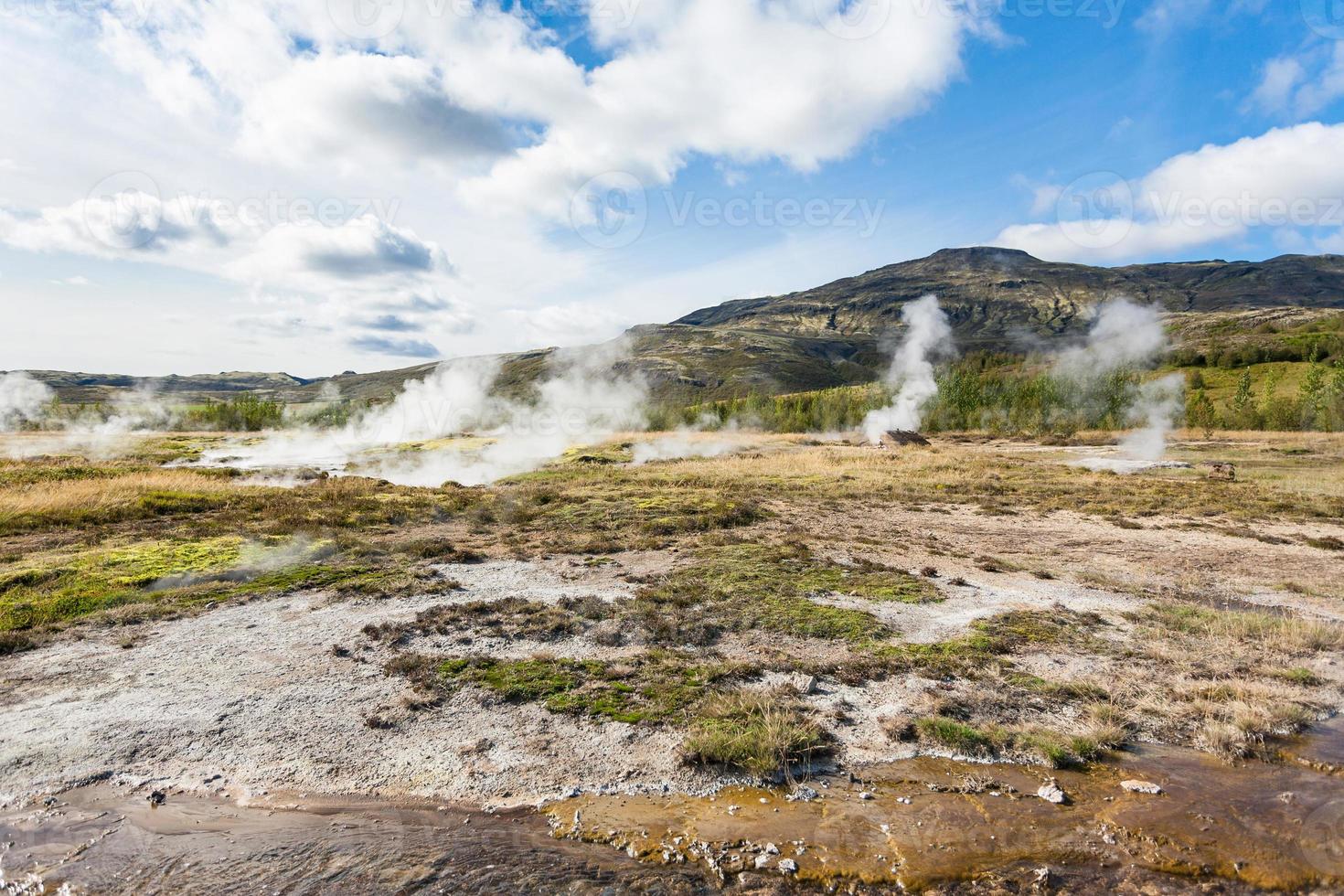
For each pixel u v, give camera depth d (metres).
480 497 21.84
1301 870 4.31
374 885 4.15
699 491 24.05
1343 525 18.70
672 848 4.56
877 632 8.86
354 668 7.42
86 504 17.28
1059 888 4.18
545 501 21.05
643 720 6.33
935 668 7.65
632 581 11.24
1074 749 5.91
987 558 13.77
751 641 8.51
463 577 11.45
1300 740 6.17
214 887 4.12
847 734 6.18
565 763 5.61
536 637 8.44
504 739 5.97
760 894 4.12
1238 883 4.21
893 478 29.72
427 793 5.19
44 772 5.33
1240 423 65.56
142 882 4.16
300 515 17.33
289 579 10.95
